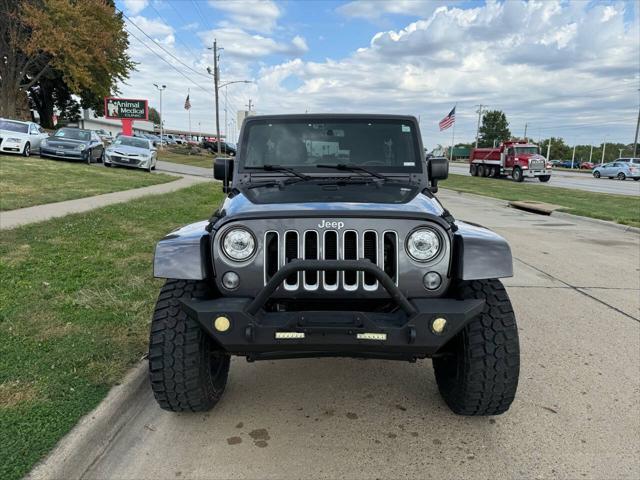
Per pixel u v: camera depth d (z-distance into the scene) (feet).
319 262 8.63
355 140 13.17
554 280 22.30
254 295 9.32
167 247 9.43
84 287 17.43
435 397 11.57
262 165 13.00
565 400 11.43
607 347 14.57
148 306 15.70
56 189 43.57
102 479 8.55
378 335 8.56
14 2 110.01
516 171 111.65
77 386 10.66
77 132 73.46
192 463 9.03
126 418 10.47
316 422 10.46
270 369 13.06
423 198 11.04
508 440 9.85
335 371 12.93
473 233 9.66
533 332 15.72
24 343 12.63
